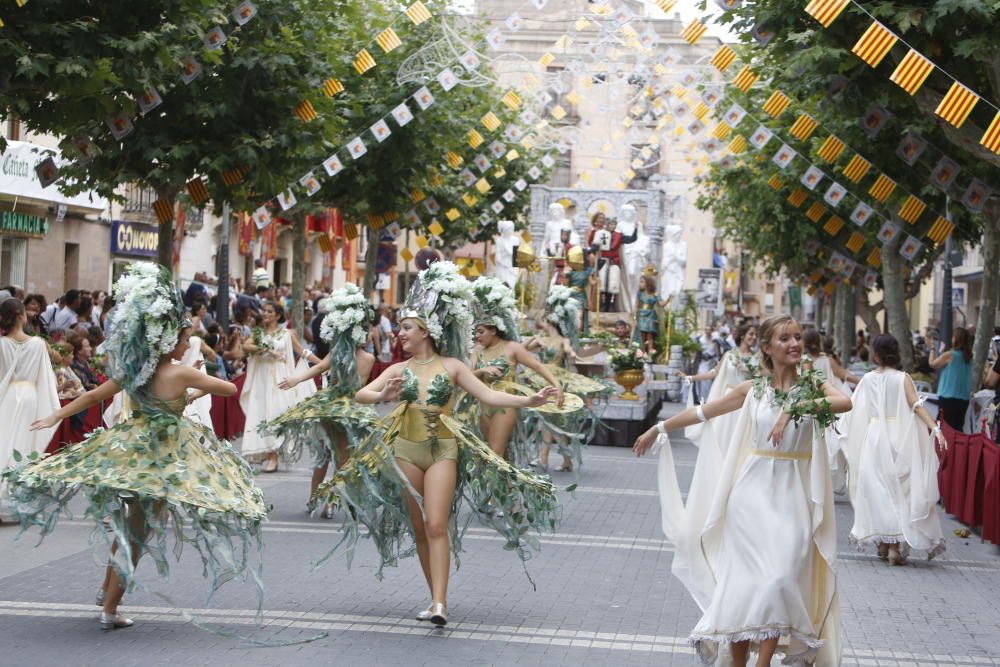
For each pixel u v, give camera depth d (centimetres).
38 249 2994
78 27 1248
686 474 1881
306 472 1744
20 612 890
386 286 4781
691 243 5747
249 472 872
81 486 805
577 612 934
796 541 705
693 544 744
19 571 1029
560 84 2689
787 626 689
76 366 1572
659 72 2617
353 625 874
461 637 850
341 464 1323
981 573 1191
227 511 812
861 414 1260
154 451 821
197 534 827
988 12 1266
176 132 1662
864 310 3534
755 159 2453
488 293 1263
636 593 1008
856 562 1235
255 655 790
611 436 2338
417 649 815
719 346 3616
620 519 1400
